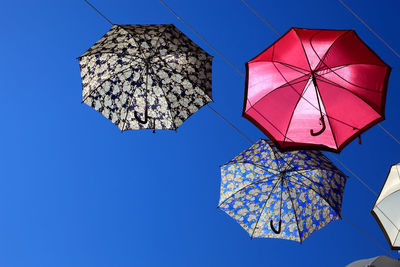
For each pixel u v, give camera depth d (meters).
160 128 6.75
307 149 6.37
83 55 6.64
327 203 7.66
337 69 6.34
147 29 6.58
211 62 6.76
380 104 6.20
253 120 6.35
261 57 6.20
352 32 5.96
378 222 6.87
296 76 6.41
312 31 6.02
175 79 6.73
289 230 7.74
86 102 6.74
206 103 6.78
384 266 7.43
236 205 7.90
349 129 6.36
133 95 6.82
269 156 7.79
